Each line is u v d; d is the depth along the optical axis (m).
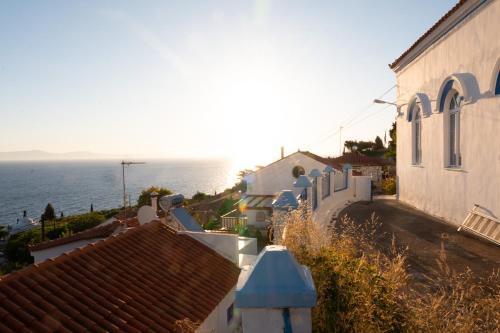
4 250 34.06
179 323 5.21
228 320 7.63
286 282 2.34
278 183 31.05
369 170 41.28
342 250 5.11
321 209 12.98
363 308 3.43
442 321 3.43
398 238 9.40
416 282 5.92
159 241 8.66
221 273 8.22
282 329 2.29
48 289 5.53
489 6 9.57
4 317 4.61
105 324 5.05
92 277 6.25
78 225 39.19
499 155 9.14
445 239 9.23
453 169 11.73
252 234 23.34
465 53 10.95
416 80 15.41
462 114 11.10
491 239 8.79
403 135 17.41
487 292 5.31
